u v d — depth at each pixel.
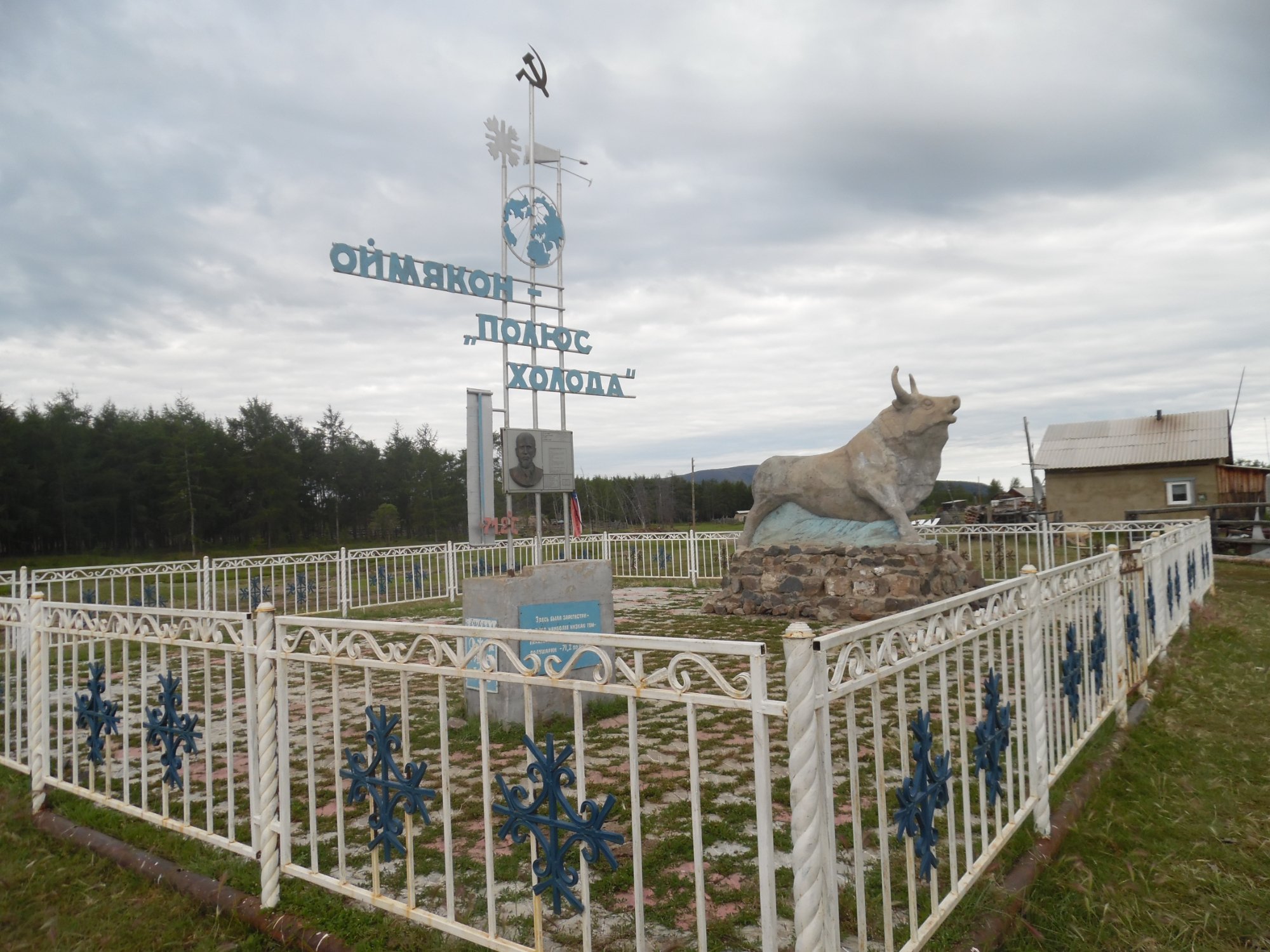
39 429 33.88
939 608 2.97
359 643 3.25
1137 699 6.23
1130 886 3.44
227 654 3.68
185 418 46.16
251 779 3.56
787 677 2.19
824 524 12.27
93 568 11.67
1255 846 3.80
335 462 46.47
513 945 2.69
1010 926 3.07
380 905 3.09
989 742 3.34
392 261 7.05
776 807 4.15
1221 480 27.06
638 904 2.39
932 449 11.62
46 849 4.27
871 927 2.95
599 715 6.18
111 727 4.39
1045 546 14.20
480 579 6.13
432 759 5.29
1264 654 7.96
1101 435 29.52
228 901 3.49
